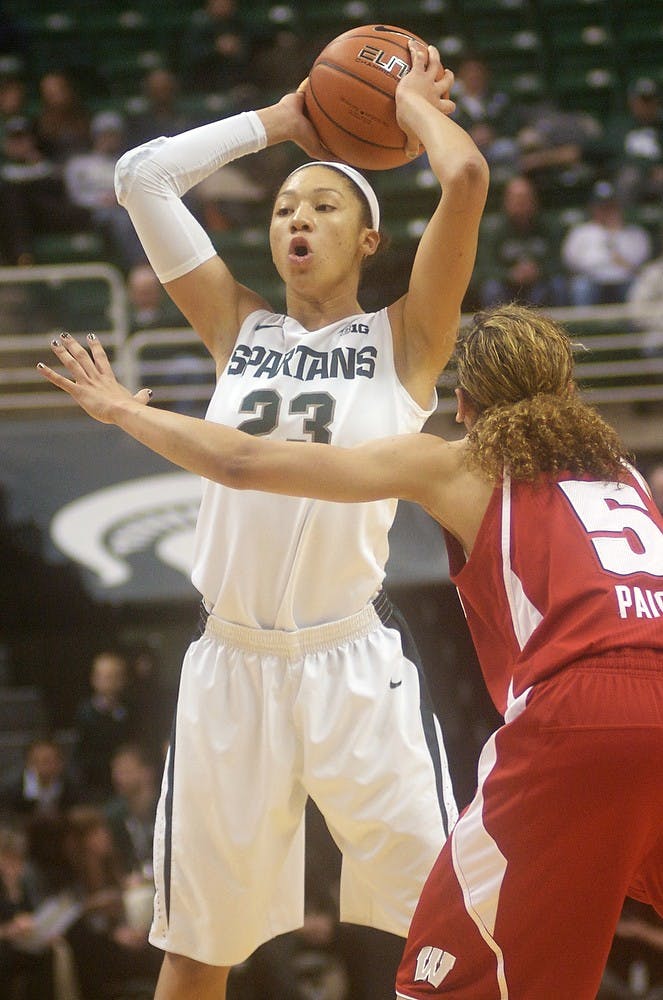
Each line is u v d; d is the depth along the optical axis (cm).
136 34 2539
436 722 609
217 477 520
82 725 1555
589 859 483
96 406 545
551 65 2548
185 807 595
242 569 592
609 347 1706
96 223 2006
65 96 2181
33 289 1692
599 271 1919
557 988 489
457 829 510
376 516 595
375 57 625
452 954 500
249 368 613
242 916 596
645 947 1345
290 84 2283
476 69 2278
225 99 2291
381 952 1305
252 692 595
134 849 1383
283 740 593
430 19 2578
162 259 630
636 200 2119
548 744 485
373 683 594
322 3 2584
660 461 1609
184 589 1495
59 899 1313
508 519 514
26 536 1516
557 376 541
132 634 1773
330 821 603
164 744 1680
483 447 522
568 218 2102
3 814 1441
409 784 588
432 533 1476
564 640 494
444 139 575
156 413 535
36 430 1555
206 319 641
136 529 1512
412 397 604
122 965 1277
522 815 488
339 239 616
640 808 484
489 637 535
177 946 597
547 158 2159
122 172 623
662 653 492
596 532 510
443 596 1711
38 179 2020
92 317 1888
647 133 2238
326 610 598
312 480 511
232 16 2378
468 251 579
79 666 1783
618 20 2612
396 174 2191
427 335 599
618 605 495
